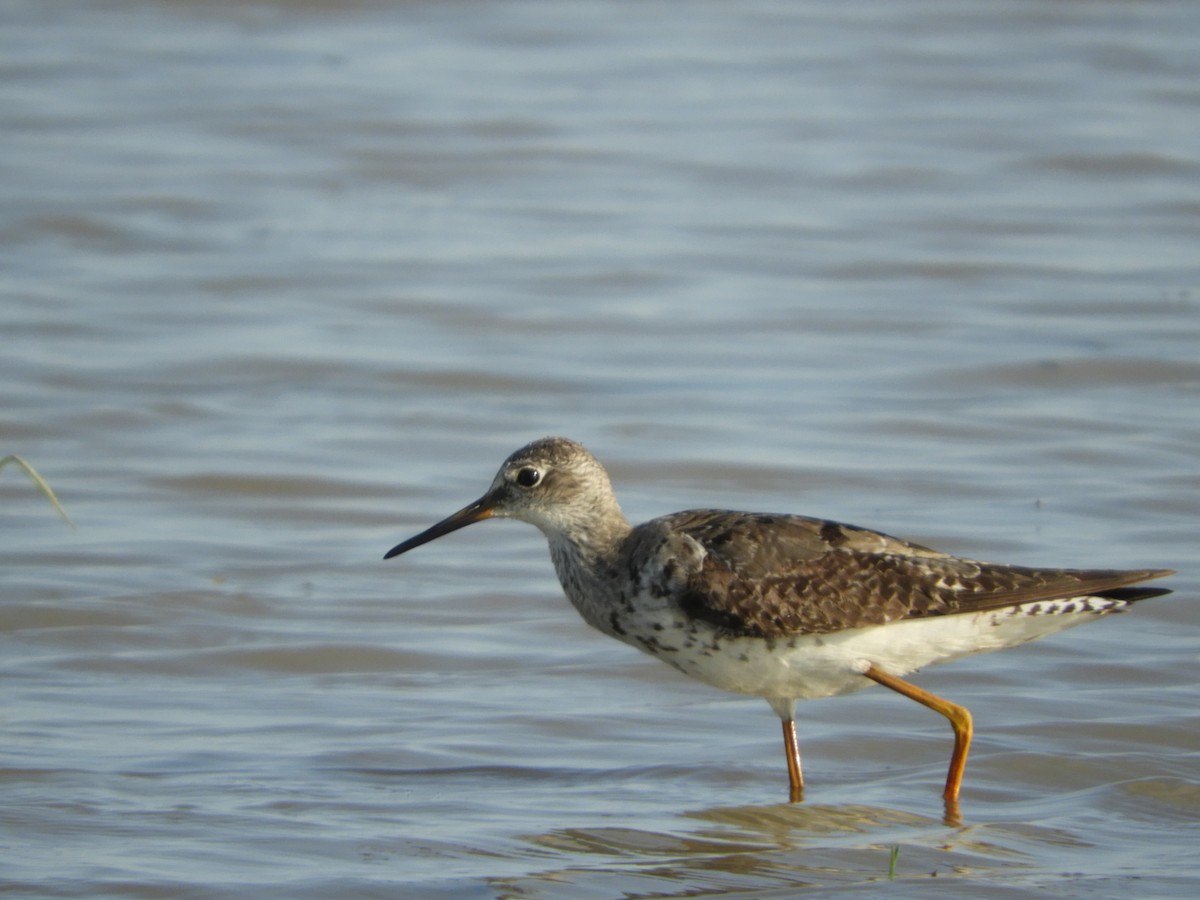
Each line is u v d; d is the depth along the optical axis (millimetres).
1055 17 32469
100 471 16391
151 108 27609
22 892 8500
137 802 9773
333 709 11555
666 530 10258
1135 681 12016
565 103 28312
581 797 10094
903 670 10172
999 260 22594
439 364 19281
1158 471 16203
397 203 24734
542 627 13203
